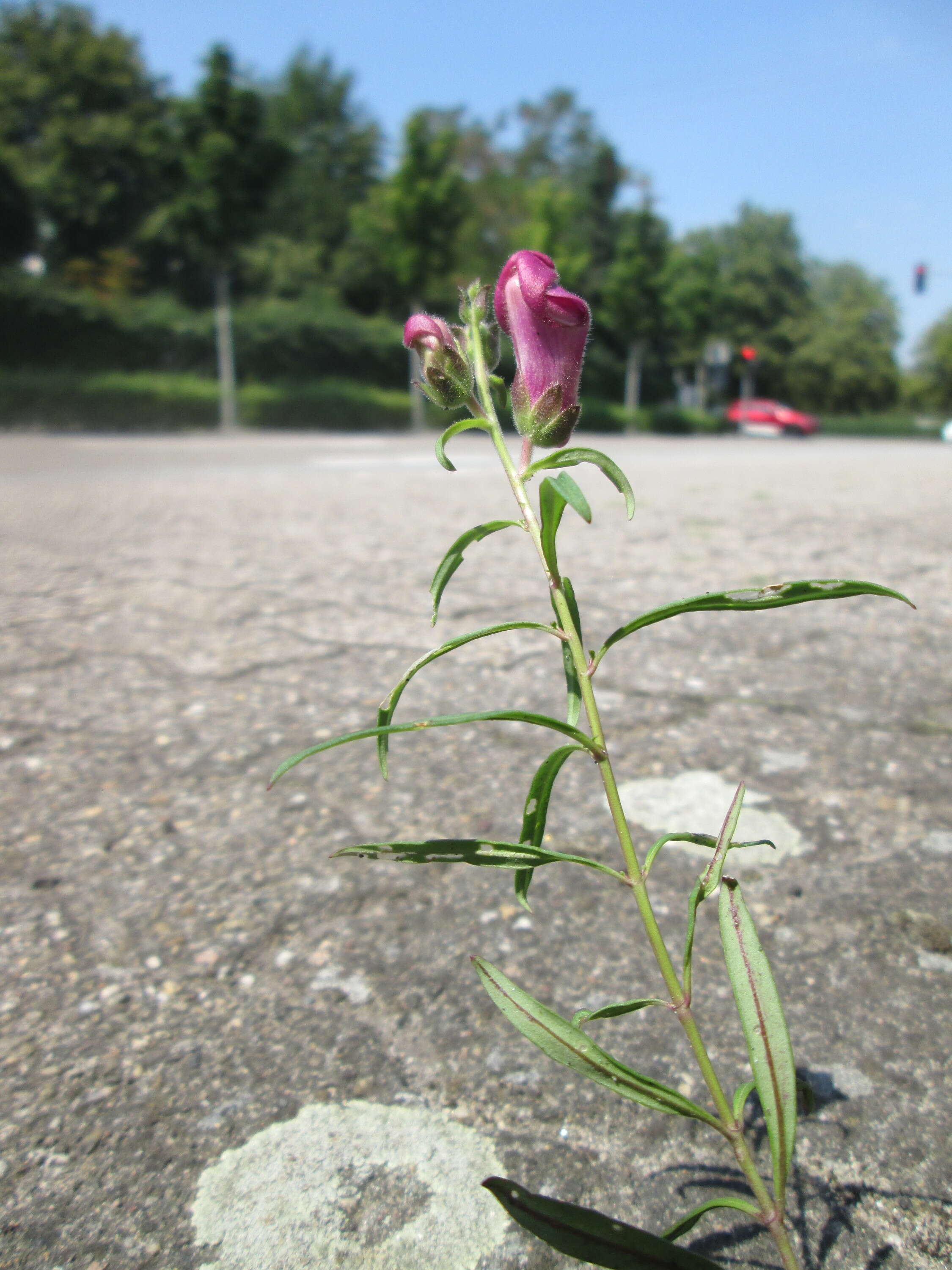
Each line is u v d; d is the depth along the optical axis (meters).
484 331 0.17
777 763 0.38
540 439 0.17
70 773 0.38
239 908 0.29
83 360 4.19
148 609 0.62
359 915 0.29
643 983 0.26
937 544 0.81
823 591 0.15
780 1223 0.15
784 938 0.27
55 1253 0.18
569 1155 0.20
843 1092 0.22
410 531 0.91
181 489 1.29
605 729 0.42
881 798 0.35
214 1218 0.19
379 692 0.47
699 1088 0.22
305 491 1.25
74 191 5.30
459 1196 0.19
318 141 7.48
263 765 0.39
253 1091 0.22
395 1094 0.22
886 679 0.48
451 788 0.37
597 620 0.58
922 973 0.26
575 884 0.30
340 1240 0.19
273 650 0.54
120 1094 0.22
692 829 0.33
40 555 0.80
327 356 4.83
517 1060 0.23
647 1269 0.13
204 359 4.50
